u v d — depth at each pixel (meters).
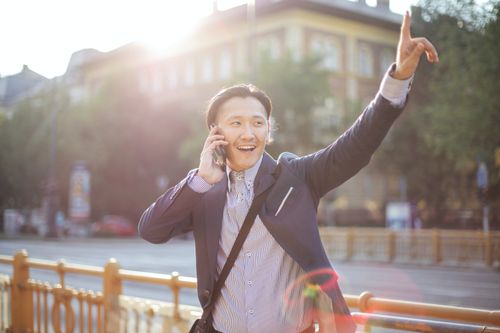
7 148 46.50
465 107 19.95
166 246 32.50
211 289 2.51
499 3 18.48
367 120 2.31
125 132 44.62
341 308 2.32
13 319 6.70
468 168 28.27
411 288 13.28
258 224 2.44
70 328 5.66
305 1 43.03
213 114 2.58
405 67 2.21
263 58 35.25
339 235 22.56
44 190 45.25
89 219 42.31
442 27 20.59
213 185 2.58
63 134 44.03
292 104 33.94
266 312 2.42
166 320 4.59
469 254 18.67
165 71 56.06
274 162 2.56
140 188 45.84
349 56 45.97
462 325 2.76
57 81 45.78
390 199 45.34
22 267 6.63
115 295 5.13
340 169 2.40
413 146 36.84
